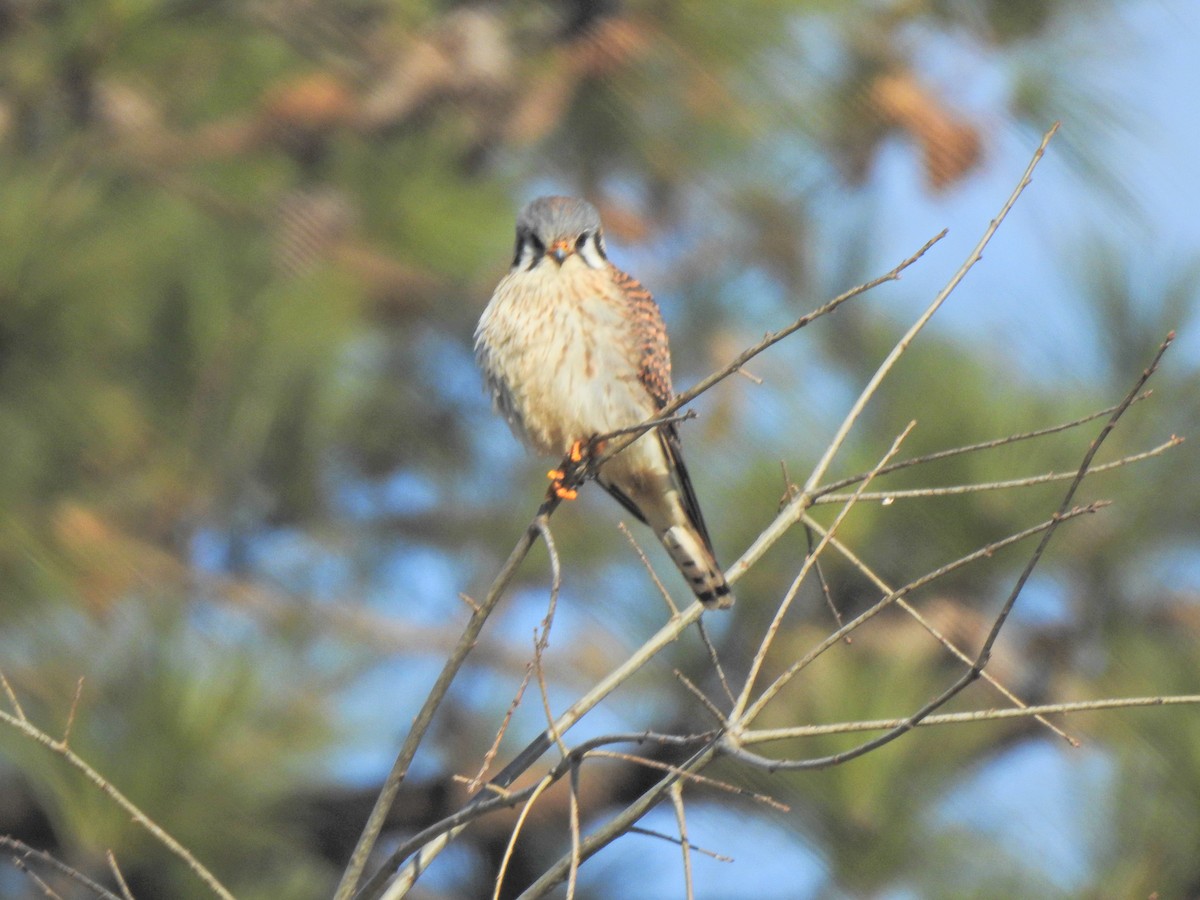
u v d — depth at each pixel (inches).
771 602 359.3
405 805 430.0
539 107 413.4
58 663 338.6
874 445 358.6
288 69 416.2
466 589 454.0
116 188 393.4
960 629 344.5
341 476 459.2
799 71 408.2
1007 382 362.0
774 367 383.2
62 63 389.1
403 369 462.6
